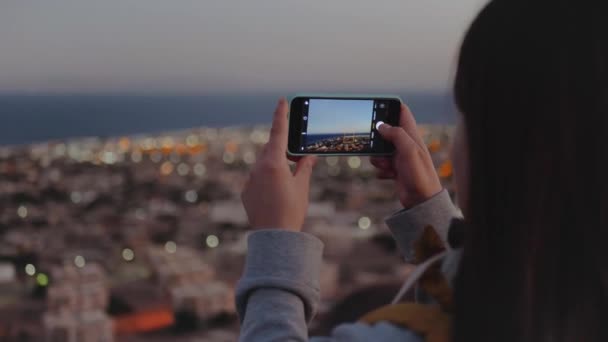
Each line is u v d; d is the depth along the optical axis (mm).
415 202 753
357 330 510
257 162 659
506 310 477
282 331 554
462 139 535
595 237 470
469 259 498
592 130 465
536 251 477
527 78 474
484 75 492
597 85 464
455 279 506
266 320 563
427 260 572
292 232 604
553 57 469
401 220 737
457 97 527
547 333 477
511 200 482
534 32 476
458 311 490
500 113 484
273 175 642
